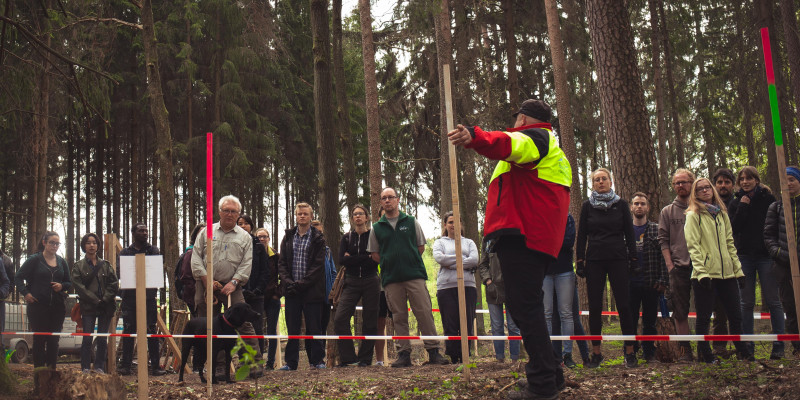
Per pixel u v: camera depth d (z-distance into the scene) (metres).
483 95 20.25
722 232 6.09
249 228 9.29
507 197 3.90
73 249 25.97
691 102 21.80
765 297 6.66
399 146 23.33
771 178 15.91
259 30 23.09
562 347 6.65
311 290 8.13
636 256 6.56
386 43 19.00
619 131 9.19
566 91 15.17
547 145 3.82
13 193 24.53
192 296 7.59
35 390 4.82
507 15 18.62
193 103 24.58
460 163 18.98
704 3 20.42
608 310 19.30
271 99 25.58
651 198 8.99
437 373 6.37
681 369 5.55
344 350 8.10
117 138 25.69
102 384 4.80
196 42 24.14
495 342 8.27
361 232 8.16
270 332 9.55
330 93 10.97
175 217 10.77
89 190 28.23
